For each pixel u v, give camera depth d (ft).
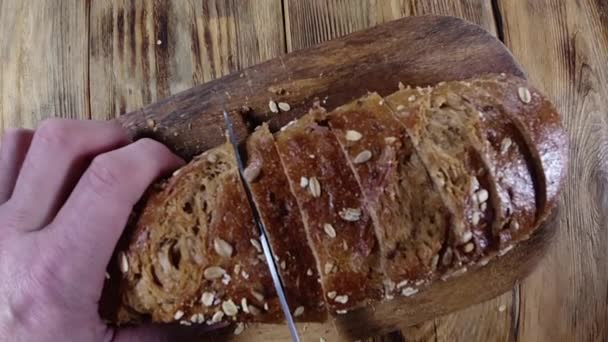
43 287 0.75
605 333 0.96
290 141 0.81
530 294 0.97
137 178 0.79
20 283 0.76
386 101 0.83
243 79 0.92
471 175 0.77
